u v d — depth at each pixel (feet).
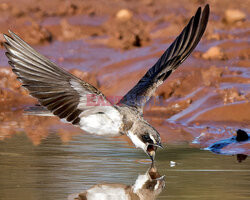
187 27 38.06
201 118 53.31
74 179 32.40
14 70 28.96
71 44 79.97
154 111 58.23
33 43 79.30
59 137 45.44
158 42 78.18
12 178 32.35
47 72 29.58
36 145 41.78
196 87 62.18
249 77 62.59
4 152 39.27
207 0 96.68
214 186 31.22
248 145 42.91
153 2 100.78
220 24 84.84
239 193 29.84
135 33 77.30
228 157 39.34
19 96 64.13
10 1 96.94
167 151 41.09
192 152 40.96
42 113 32.40
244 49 72.43
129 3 101.09
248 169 35.60
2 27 81.97
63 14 93.15
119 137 46.06
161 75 38.40
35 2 96.68
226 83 61.00
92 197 28.89
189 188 30.86
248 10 93.35
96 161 36.86
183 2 99.96
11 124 51.52
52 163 36.09
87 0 100.58
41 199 28.22
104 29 86.79
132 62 71.41
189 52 37.78
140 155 39.27
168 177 33.35
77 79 29.53
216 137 46.85
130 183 31.76
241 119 52.16
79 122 32.30
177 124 52.70
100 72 69.72
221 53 69.05
